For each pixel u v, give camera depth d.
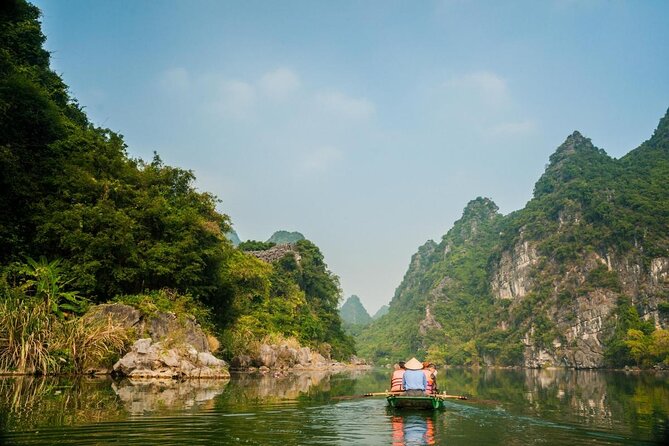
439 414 12.23
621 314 88.06
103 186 26.88
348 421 10.70
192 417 10.43
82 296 24.69
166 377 21.84
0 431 8.34
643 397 19.72
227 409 11.97
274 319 53.16
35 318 18.66
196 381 21.84
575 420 11.79
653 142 126.06
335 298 93.31
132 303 24.45
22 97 25.55
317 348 67.62
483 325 135.50
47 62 36.59
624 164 125.31
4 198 24.16
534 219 131.50
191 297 28.97
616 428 10.54
